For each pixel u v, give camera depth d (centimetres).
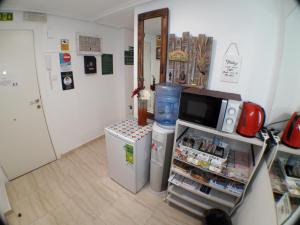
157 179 190
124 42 300
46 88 223
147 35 186
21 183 208
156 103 177
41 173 226
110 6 193
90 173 228
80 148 287
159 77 184
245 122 119
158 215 170
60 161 252
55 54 224
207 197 149
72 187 203
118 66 317
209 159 139
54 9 199
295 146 106
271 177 116
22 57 196
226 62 143
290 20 112
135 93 195
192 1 150
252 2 124
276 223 71
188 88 154
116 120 349
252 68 134
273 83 128
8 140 202
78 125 277
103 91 304
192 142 156
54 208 175
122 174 196
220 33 142
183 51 160
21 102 205
